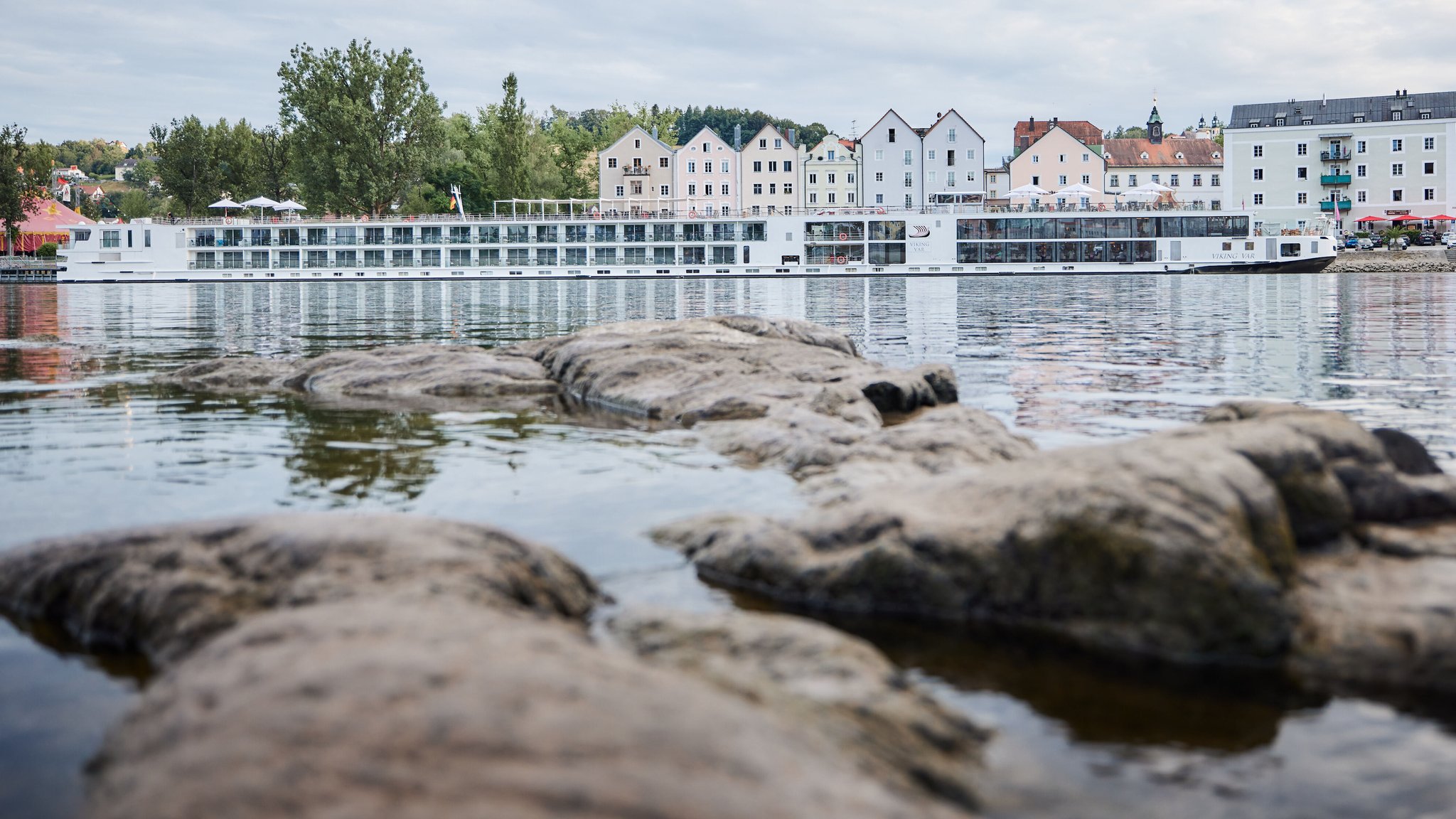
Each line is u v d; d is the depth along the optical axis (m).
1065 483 5.15
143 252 85.12
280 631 3.67
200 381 14.92
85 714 3.98
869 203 102.06
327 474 8.52
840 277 82.56
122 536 5.14
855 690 3.83
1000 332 25.98
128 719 3.46
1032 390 14.48
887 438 8.50
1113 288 55.38
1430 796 3.44
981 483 5.63
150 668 4.41
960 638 4.87
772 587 5.55
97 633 4.75
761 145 103.38
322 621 3.73
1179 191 109.12
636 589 5.57
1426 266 78.69
